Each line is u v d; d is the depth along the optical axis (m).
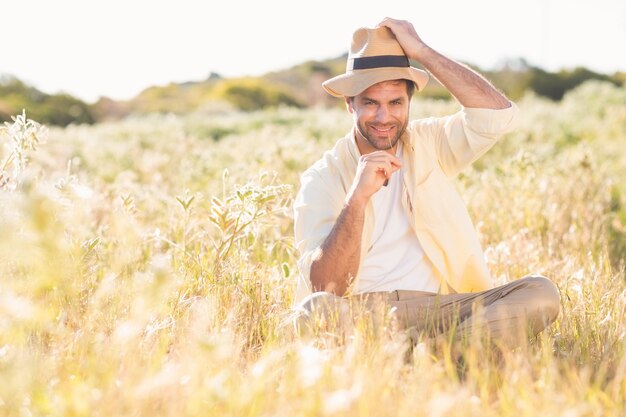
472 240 3.61
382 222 3.57
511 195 6.37
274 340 3.06
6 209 2.30
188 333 2.95
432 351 3.01
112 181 9.45
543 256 5.06
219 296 3.38
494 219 6.03
